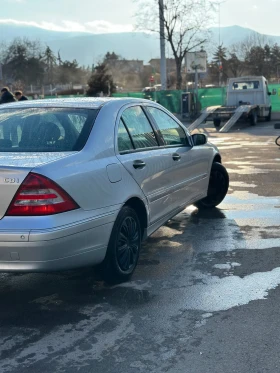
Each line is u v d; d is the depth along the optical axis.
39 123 3.84
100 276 3.76
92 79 34.25
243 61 57.72
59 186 3.16
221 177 6.11
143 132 4.34
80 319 3.31
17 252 3.08
